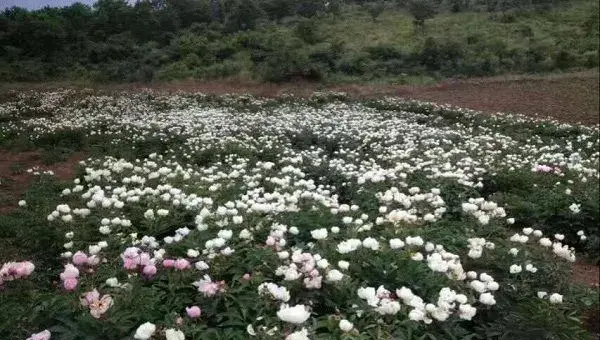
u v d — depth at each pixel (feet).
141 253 13.51
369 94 94.02
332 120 60.08
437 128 58.08
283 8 178.81
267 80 108.06
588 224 28.17
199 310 11.33
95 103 82.53
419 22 150.92
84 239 18.60
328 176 33.37
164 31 152.76
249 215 18.81
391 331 11.89
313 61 116.26
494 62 109.29
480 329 14.37
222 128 52.60
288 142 47.62
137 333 10.07
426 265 14.98
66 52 134.10
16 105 83.56
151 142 46.80
